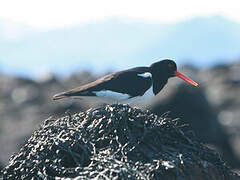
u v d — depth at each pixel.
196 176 6.82
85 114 7.73
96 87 10.77
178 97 20.97
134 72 11.08
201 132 21.53
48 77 29.81
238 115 25.56
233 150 21.70
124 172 6.36
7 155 18.67
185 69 28.14
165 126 7.42
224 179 7.23
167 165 6.59
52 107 22.30
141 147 6.99
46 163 6.96
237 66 35.12
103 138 7.05
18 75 31.39
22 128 21.00
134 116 7.45
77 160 6.85
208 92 30.34
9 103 26.12
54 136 7.27
